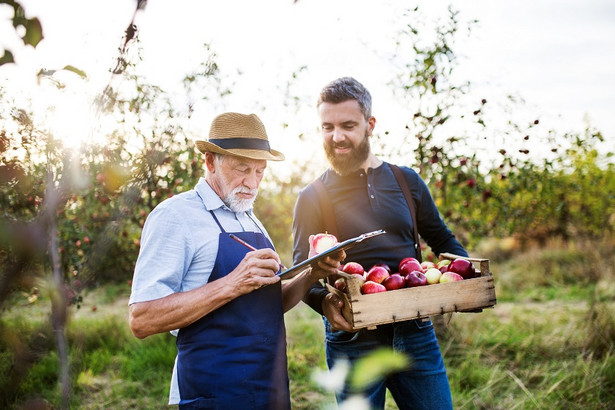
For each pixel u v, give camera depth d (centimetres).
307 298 233
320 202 245
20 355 76
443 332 518
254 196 204
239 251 192
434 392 231
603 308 538
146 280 176
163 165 387
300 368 471
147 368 479
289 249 653
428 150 441
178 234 182
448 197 472
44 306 377
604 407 374
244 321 186
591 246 890
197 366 181
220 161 197
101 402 399
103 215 385
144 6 76
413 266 221
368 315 195
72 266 377
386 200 246
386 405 394
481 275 215
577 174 655
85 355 460
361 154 243
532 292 771
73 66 83
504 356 491
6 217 71
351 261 243
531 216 539
